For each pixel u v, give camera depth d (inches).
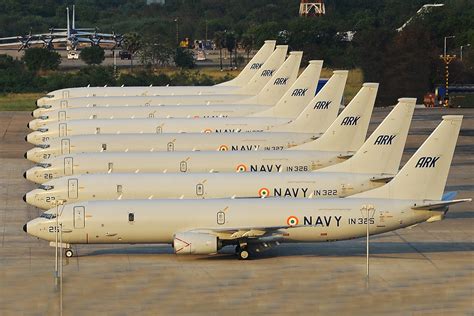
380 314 7785.4
